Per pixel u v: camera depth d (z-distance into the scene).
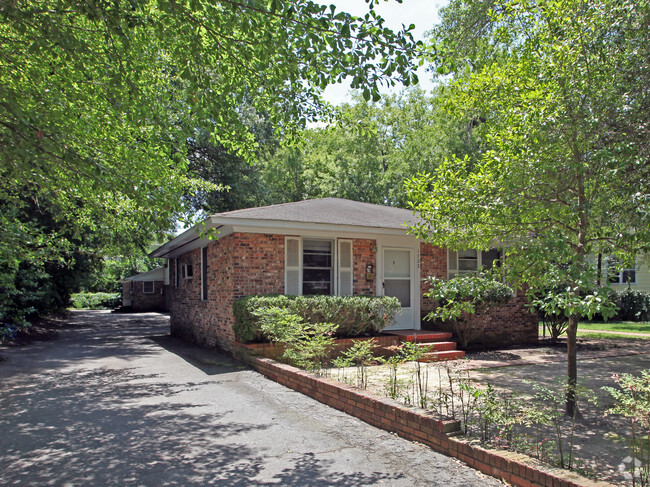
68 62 6.11
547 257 4.95
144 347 14.15
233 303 10.70
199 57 5.84
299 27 5.19
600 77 5.74
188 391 7.85
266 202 25.98
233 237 10.96
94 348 13.96
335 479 4.25
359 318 11.07
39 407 6.90
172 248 15.77
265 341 10.46
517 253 6.31
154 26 5.52
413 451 4.95
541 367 9.85
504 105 6.72
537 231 6.05
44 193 8.61
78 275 22.05
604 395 7.45
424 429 5.14
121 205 8.52
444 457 4.76
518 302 14.23
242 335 10.18
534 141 5.80
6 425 6.01
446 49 5.59
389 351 11.16
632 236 5.07
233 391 7.80
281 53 5.47
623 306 23.31
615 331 18.36
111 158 6.78
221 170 23.11
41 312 20.56
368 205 15.67
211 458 4.81
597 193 5.77
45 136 5.54
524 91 6.36
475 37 15.12
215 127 6.86
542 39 6.27
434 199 6.39
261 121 23.88
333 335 11.04
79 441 5.38
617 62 5.95
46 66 6.12
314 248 11.95
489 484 4.10
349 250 12.27
